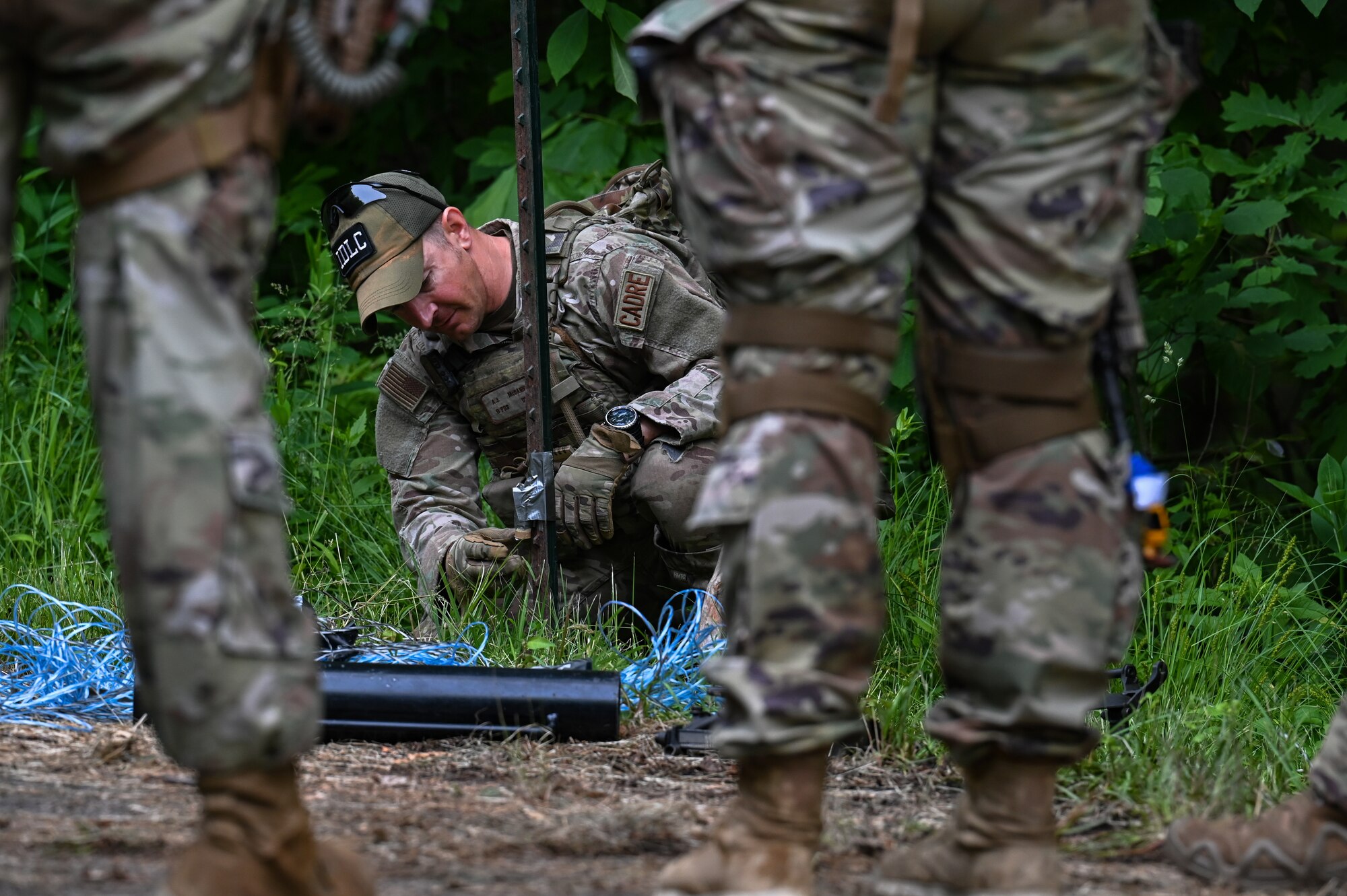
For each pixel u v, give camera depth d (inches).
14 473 386.9
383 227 304.0
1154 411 379.6
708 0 124.7
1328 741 152.3
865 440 124.3
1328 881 151.9
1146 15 130.7
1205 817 177.0
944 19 120.8
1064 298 126.8
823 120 121.3
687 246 325.1
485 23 484.1
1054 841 134.8
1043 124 126.2
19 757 197.6
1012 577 125.6
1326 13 405.1
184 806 172.6
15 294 442.3
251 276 118.8
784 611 120.4
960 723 130.0
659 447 303.3
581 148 423.5
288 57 118.8
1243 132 409.7
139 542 109.2
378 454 335.6
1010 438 127.3
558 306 314.5
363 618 316.2
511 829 167.8
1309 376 371.9
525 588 304.5
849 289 121.8
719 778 200.4
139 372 109.0
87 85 111.3
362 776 195.6
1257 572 322.7
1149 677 274.8
